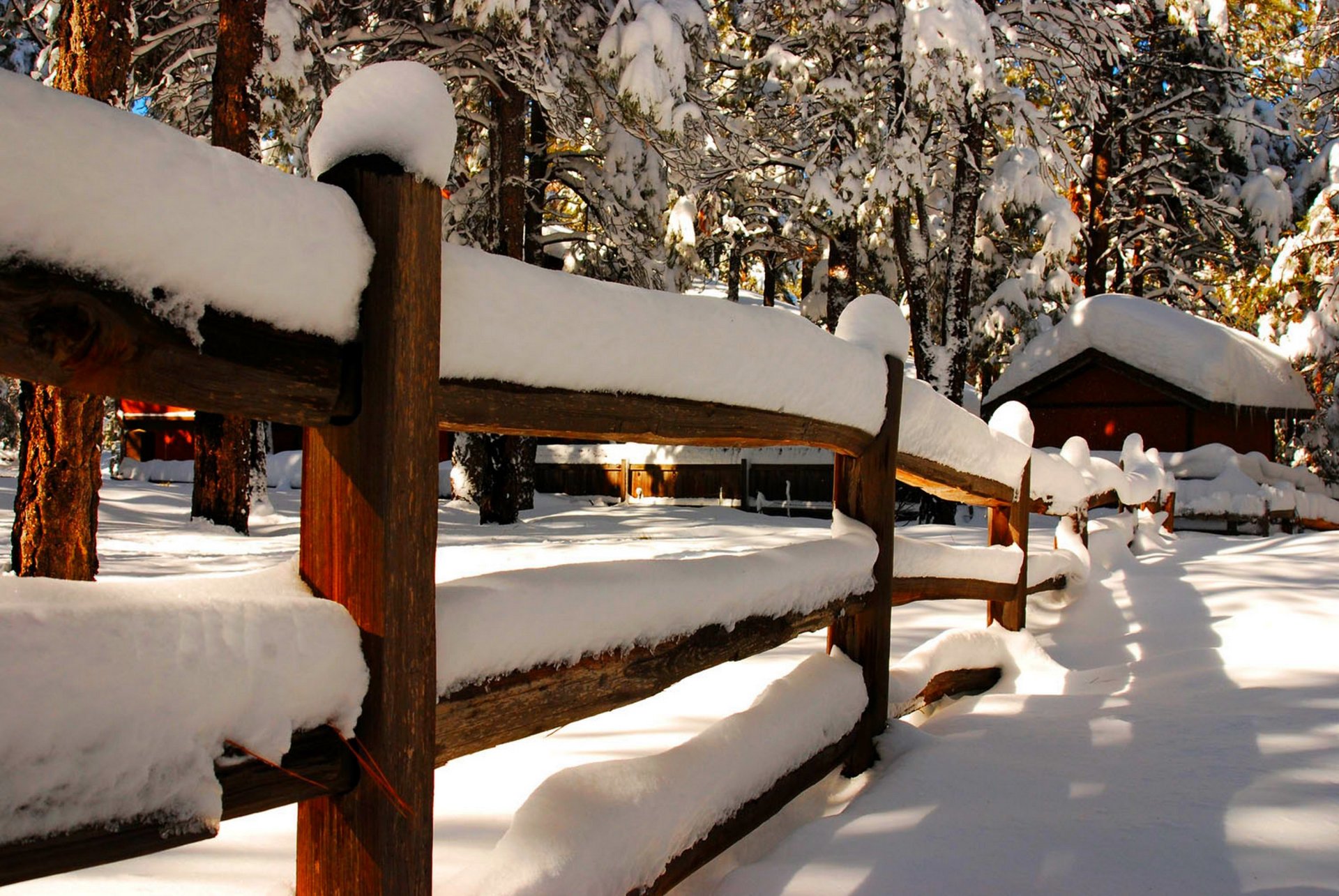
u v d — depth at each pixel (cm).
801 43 1585
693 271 1555
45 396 546
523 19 1030
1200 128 2222
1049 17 1503
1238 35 2330
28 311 87
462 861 191
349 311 117
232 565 685
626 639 162
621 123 1288
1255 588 470
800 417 224
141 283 95
